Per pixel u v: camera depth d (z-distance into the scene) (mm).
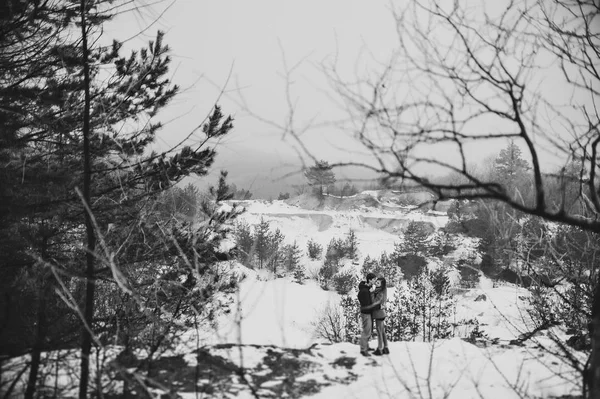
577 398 5945
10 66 7660
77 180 7422
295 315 27297
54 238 8578
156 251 7715
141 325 7199
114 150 7828
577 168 3428
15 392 5570
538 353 8383
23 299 6406
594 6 3271
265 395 6496
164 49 8773
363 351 8891
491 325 19703
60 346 6277
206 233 7992
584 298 8133
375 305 9047
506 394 6629
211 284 7789
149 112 8359
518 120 3014
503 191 3061
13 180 7180
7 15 7004
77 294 7688
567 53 3262
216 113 7949
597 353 3648
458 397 6594
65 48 7633
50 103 7375
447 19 2898
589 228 3156
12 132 7426
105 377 5883
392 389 7000
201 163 7895
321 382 7230
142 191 8078
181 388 6090
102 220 7969
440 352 9000
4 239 7316
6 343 6168
